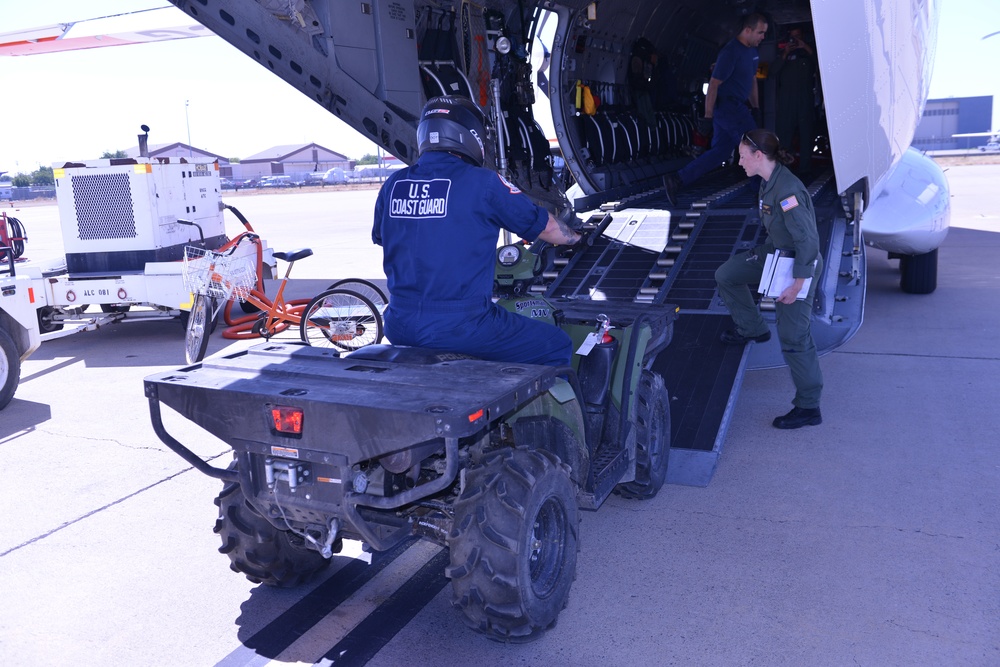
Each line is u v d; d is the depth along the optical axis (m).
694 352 5.10
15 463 4.66
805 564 3.23
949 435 4.59
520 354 2.95
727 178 10.93
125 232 7.99
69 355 7.67
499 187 2.77
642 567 3.27
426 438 2.23
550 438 3.03
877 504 3.75
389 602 3.09
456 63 7.83
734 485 4.05
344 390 2.47
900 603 2.91
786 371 6.23
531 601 2.53
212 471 2.73
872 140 5.83
